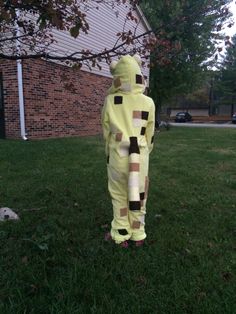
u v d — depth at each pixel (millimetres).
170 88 24016
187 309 2215
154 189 5281
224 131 20297
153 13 12820
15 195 4797
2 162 7211
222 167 7520
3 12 2549
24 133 11742
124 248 3045
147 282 2529
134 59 3031
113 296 2344
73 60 3553
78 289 2387
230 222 3883
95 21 14602
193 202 4656
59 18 2771
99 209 4246
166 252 3047
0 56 3465
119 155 2893
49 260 2812
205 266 2777
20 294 2320
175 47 3676
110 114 2947
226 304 2254
